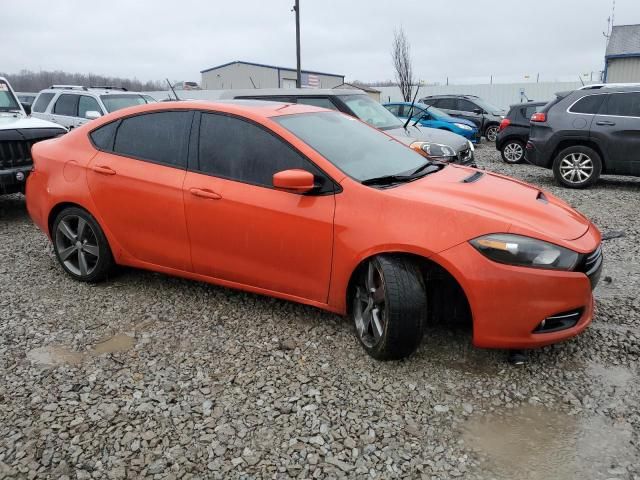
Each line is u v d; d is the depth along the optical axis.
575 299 3.12
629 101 8.97
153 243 4.26
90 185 4.45
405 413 2.93
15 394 3.13
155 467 2.56
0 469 2.55
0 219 7.38
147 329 3.92
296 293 3.76
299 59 19.09
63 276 4.96
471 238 3.11
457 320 3.48
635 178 10.88
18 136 6.88
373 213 3.36
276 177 3.43
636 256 5.48
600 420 2.87
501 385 3.18
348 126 4.36
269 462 2.58
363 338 3.51
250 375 3.30
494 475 2.50
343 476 2.50
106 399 3.07
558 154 9.61
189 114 4.16
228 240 3.87
